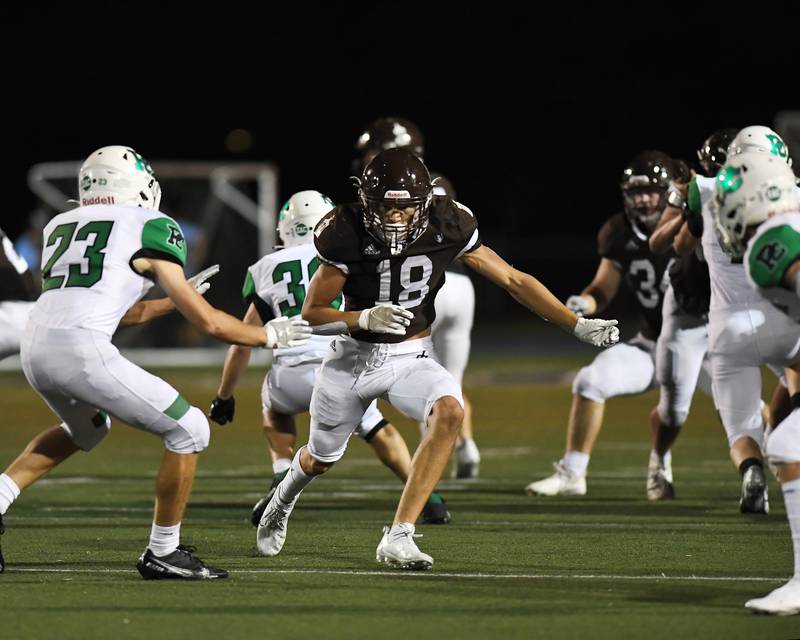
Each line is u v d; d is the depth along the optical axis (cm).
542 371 6191
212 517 2442
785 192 1570
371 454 3584
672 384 2608
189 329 6675
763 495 2348
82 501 2659
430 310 1923
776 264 1520
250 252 6481
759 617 1545
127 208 1792
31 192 11319
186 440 1764
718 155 2388
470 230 1870
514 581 1770
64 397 1791
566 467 2727
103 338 1734
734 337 2097
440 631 1485
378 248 1834
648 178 2631
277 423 2448
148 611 1591
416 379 1867
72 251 1764
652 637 1452
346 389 1889
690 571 1844
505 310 10412
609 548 2047
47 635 1476
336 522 2364
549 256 10119
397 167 1784
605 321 1892
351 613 1576
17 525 2331
